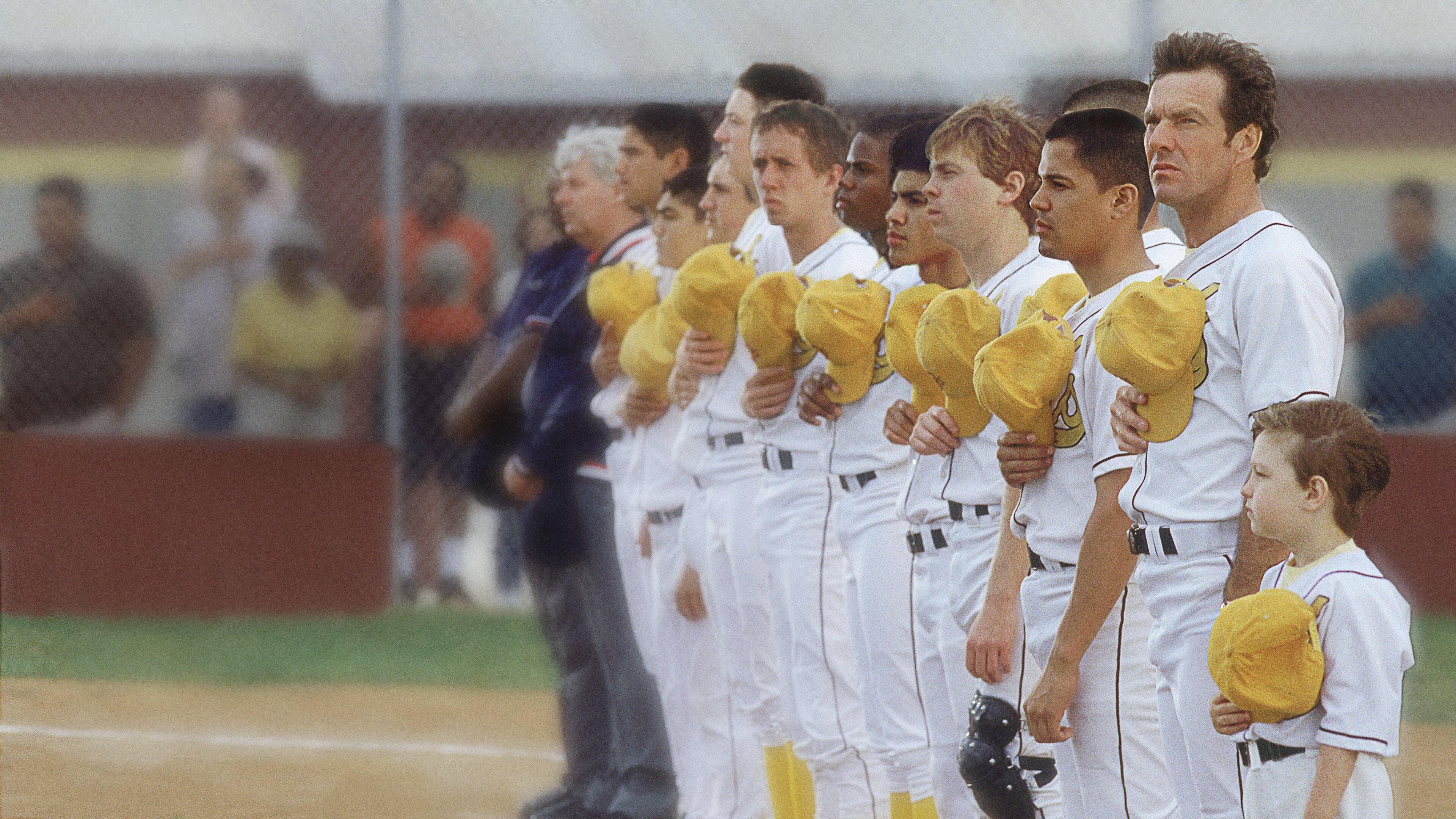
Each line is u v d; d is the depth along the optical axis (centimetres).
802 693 1720
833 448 1630
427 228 3791
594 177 2092
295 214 3850
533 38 3847
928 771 1577
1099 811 1284
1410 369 3622
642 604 2033
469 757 2534
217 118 3862
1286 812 1117
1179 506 1174
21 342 3794
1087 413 1270
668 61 3828
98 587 3691
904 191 1523
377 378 3812
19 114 3956
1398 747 1095
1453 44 3744
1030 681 1385
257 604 3731
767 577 1778
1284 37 3716
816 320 1569
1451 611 3619
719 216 1920
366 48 3891
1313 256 1157
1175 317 1159
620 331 1995
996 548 1388
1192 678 1173
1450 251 3644
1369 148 3766
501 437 2191
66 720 2795
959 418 1426
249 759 2498
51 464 3697
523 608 3850
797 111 1742
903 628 1583
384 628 3647
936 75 3644
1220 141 1179
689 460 1866
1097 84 1445
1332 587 1097
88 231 3853
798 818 1850
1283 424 1111
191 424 3850
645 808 2000
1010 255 1430
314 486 3750
